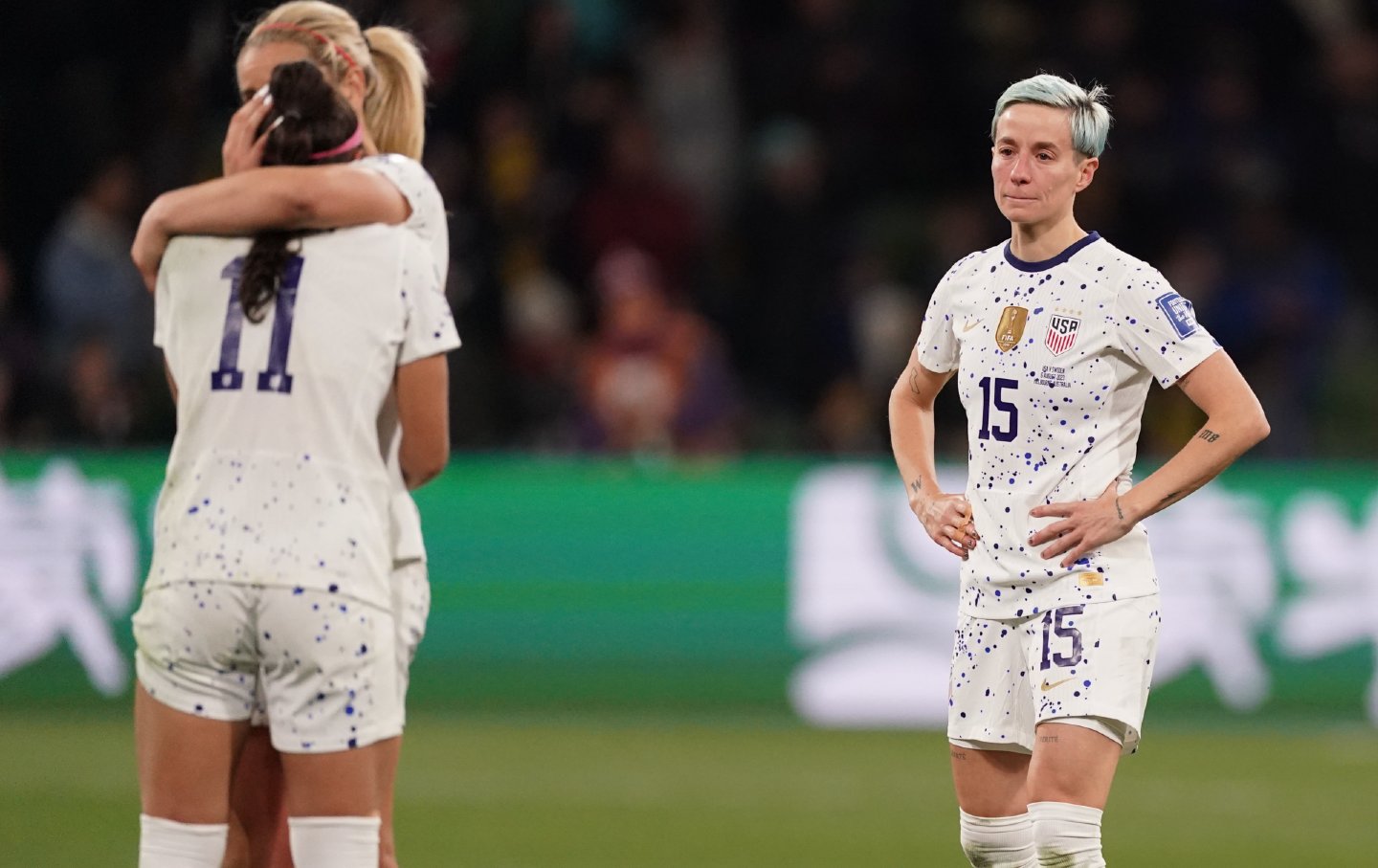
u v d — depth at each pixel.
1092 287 15.47
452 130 47.81
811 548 35.53
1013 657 15.70
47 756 30.08
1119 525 15.08
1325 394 46.62
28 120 46.81
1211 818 26.47
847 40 50.56
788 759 31.12
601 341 42.12
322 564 12.79
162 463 35.19
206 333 13.09
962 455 42.47
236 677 13.09
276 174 13.02
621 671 35.31
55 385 40.88
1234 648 35.25
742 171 49.81
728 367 46.66
